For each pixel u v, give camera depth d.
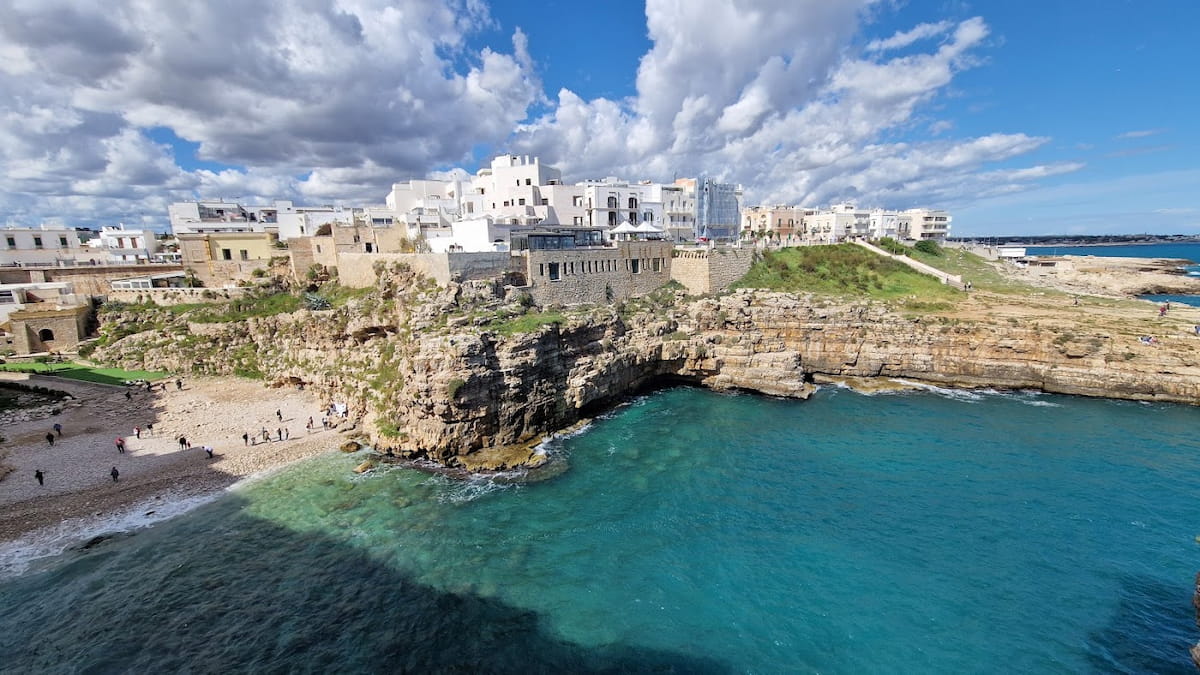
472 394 48.69
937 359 71.50
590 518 39.94
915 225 166.88
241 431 55.50
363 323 62.94
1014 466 47.44
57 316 78.00
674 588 32.66
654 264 84.44
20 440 52.69
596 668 27.06
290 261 84.94
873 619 30.19
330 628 29.56
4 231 96.50
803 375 72.00
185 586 32.88
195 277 89.94
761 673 26.83
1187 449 50.41
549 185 100.62
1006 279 108.25
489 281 62.62
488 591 32.41
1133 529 37.91
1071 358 67.12
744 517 40.00
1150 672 26.72
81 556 35.75
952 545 36.50
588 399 59.28
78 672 26.67
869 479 45.38
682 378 72.44
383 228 79.88
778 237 133.88
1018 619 30.14
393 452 49.84
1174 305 84.31
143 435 54.22
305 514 40.62
